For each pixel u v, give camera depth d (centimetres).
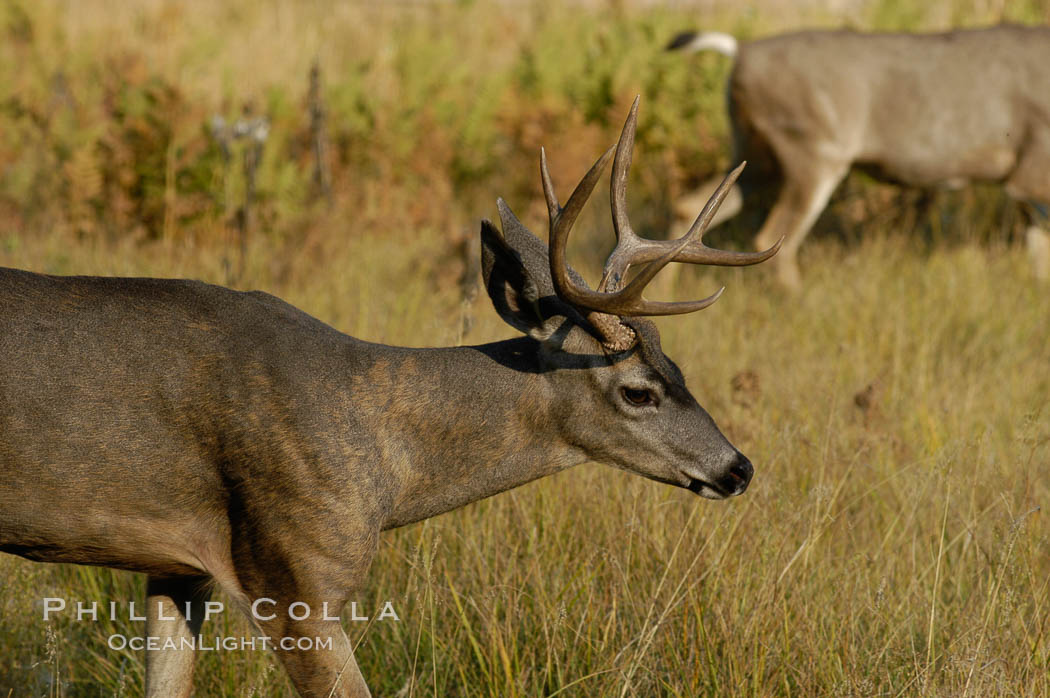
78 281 1299
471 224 3659
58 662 1477
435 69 4500
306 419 1275
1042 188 3186
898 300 2908
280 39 5525
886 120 3231
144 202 3375
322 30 5956
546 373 1375
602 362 1362
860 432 2048
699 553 1544
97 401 1244
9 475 1234
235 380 1273
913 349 2653
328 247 3150
